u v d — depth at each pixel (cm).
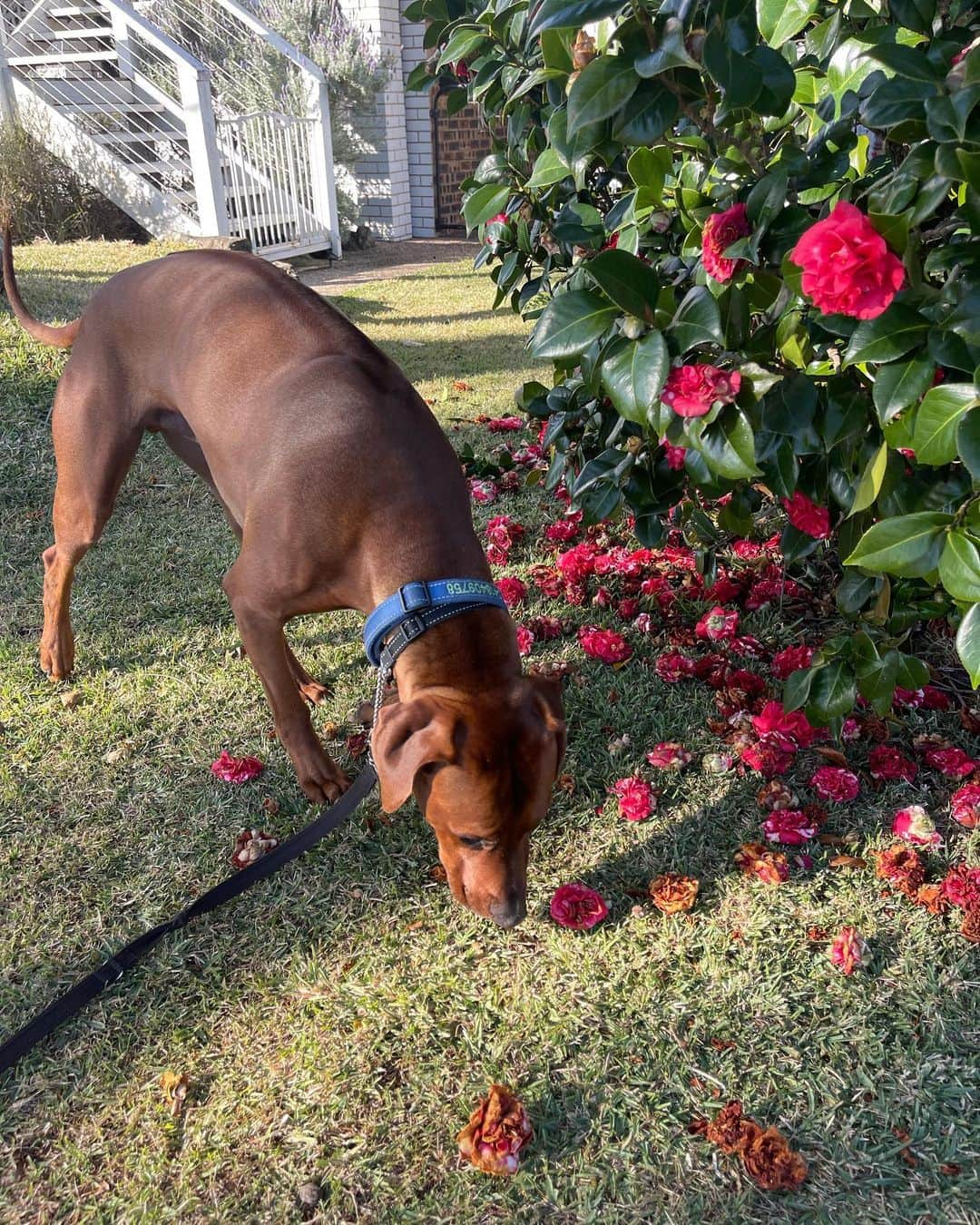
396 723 109
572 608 209
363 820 154
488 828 108
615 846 149
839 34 111
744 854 145
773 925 135
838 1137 109
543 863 147
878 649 142
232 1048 121
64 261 439
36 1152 110
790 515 139
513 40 140
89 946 134
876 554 103
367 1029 122
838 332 101
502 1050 119
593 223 153
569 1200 104
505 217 170
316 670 194
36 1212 104
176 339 166
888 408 96
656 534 161
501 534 230
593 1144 109
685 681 185
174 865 147
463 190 182
